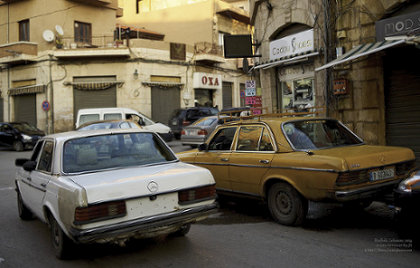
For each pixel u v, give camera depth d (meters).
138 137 4.99
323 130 5.91
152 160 4.75
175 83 25.44
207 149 6.68
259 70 14.58
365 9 9.32
